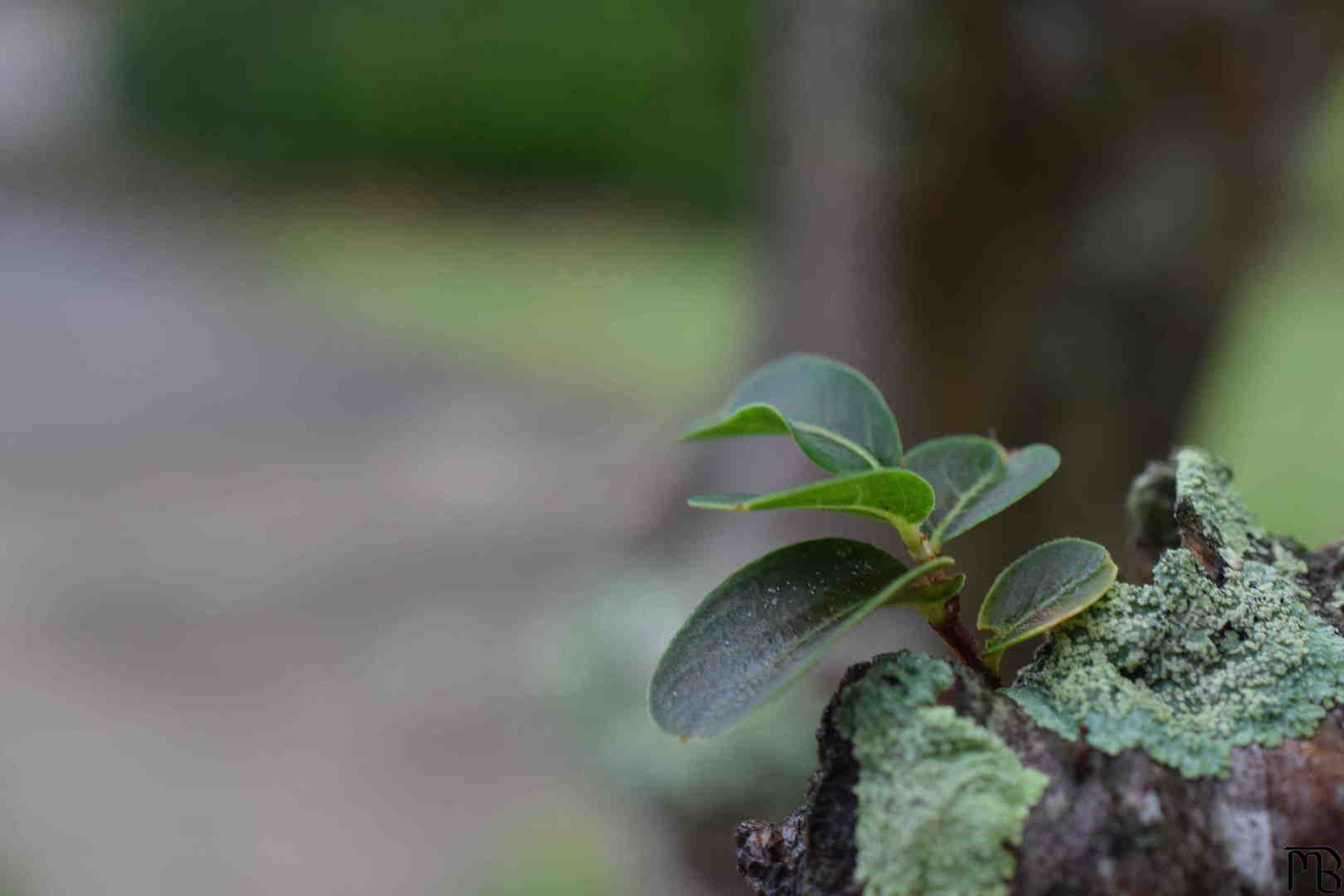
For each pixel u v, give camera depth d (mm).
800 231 2697
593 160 9672
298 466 5246
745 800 2176
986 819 498
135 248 8156
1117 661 572
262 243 8477
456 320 7102
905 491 549
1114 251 2557
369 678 3820
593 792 3121
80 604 4141
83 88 10680
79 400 5848
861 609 517
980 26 2402
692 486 2883
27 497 4859
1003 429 2611
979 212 2521
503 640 3896
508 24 9570
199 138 10172
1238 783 518
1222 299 2648
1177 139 2516
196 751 3500
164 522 4707
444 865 3055
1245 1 2387
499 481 5082
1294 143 2641
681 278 7898
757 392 705
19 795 3271
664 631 2443
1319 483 4168
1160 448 2662
